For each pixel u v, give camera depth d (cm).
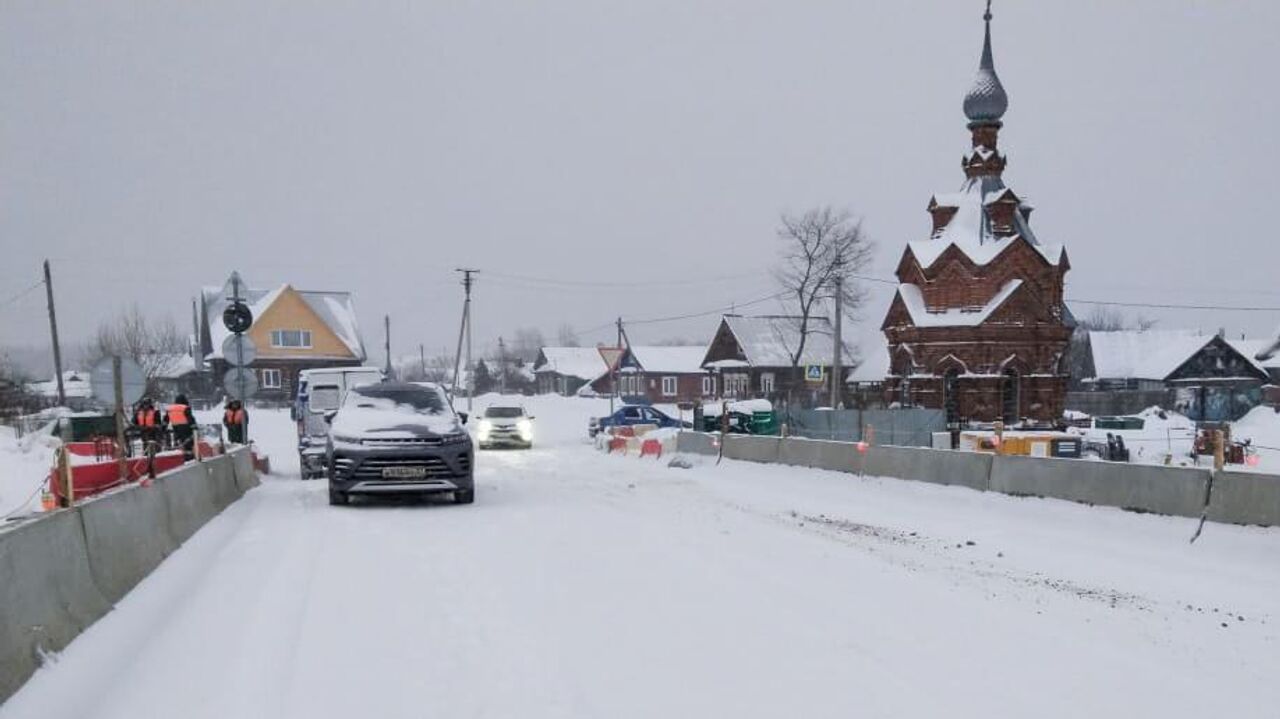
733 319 6700
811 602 757
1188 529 1075
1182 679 577
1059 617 732
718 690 540
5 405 3203
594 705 514
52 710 495
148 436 1823
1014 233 3481
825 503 1475
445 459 1336
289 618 693
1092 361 6806
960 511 1341
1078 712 512
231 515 1278
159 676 560
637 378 8119
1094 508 1216
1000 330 3325
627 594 775
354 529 1134
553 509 1335
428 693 532
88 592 679
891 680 561
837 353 3662
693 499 1500
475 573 856
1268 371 6350
